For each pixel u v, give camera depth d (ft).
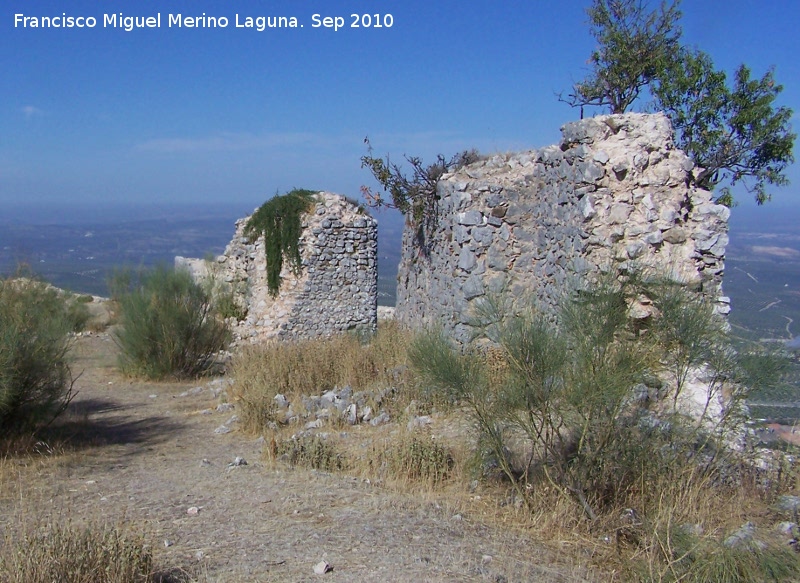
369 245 69.15
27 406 32.68
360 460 27.81
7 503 22.50
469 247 38.17
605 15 56.34
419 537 19.79
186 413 39.63
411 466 26.55
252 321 67.46
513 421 22.90
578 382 21.43
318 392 39.68
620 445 22.40
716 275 30.50
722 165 54.49
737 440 24.53
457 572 17.34
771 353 23.06
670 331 23.20
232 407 39.50
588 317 22.45
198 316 54.65
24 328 32.40
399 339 43.73
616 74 55.72
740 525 19.47
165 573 16.70
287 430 34.04
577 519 21.93
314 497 23.04
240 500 22.85
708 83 54.90
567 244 32.89
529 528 21.70
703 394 25.27
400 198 46.93
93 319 83.10
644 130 31.42
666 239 30.22
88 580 15.02
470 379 23.04
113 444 32.27
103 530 17.19
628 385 21.47
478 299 37.91
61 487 24.76
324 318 67.31
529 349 21.97
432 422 32.37
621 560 19.22
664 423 23.02
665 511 19.92
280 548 18.56
